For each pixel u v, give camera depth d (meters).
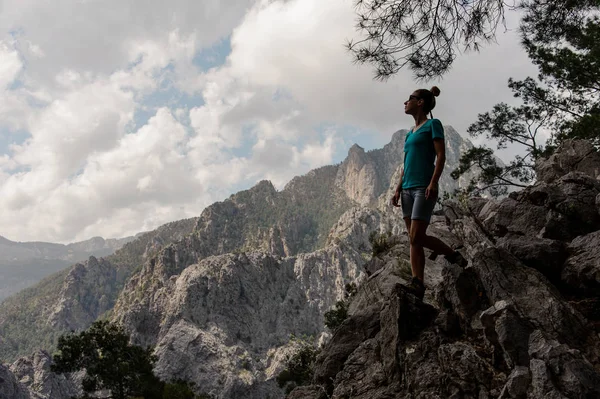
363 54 6.30
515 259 4.67
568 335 3.87
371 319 6.02
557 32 7.48
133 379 46.22
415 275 5.28
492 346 4.04
